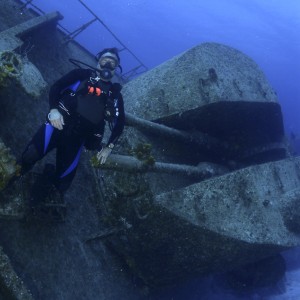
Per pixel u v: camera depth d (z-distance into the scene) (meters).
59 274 3.61
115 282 4.49
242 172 4.73
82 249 4.21
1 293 2.77
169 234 4.32
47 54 6.86
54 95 2.67
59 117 2.61
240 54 6.30
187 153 6.03
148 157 3.74
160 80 5.70
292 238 5.00
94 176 4.98
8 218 3.15
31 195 3.54
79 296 3.72
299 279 8.60
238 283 6.65
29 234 3.48
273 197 5.11
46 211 3.72
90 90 2.76
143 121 5.05
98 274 4.25
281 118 6.58
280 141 7.17
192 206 4.12
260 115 6.18
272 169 5.45
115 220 4.62
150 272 4.80
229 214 4.34
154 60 60.12
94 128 2.87
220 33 50.00
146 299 4.95
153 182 4.74
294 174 6.18
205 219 4.13
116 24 52.25
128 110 5.88
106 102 2.79
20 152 4.05
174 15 49.00
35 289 3.21
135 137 5.16
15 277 2.77
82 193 4.72
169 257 4.59
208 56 5.57
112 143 2.91
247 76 6.01
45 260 3.52
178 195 4.11
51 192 3.80
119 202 4.63
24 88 4.16
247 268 6.44
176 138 5.60
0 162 2.80
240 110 5.71
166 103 5.51
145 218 4.19
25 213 3.38
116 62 2.84
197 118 5.55
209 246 4.34
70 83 2.78
